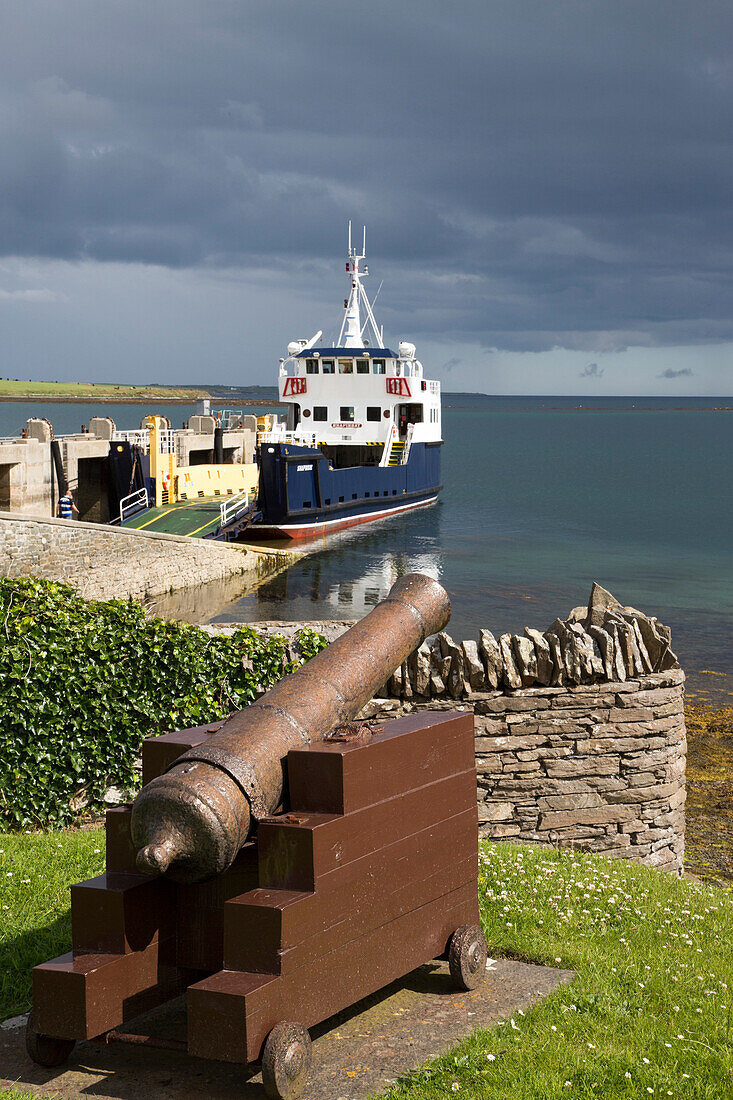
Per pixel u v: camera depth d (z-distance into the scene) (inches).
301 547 1697.8
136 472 1625.2
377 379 2023.9
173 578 1286.9
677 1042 198.8
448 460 4559.5
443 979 232.7
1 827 359.3
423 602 245.1
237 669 375.9
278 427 2103.8
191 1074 193.5
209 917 200.4
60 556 1095.6
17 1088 185.5
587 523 2202.3
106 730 368.8
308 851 184.9
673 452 5418.3
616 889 293.6
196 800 180.1
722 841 481.7
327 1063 193.3
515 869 302.2
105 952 191.8
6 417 6835.6
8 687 359.3
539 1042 197.6
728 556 1739.7
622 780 369.7
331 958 189.6
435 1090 180.4
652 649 377.1
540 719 362.9
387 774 204.2
